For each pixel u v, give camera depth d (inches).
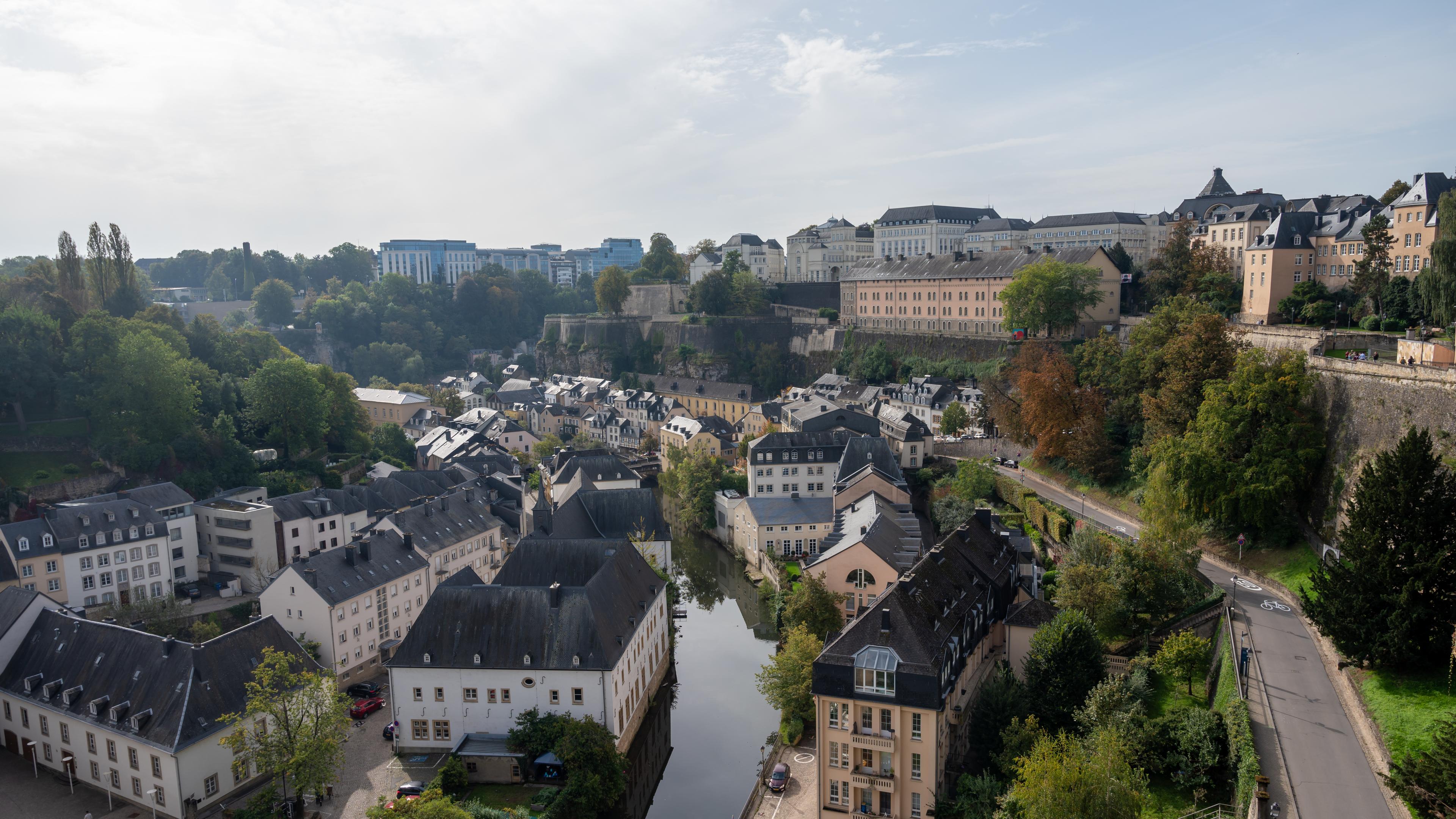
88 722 2800.2
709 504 5851.4
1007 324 6968.5
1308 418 3459.6
